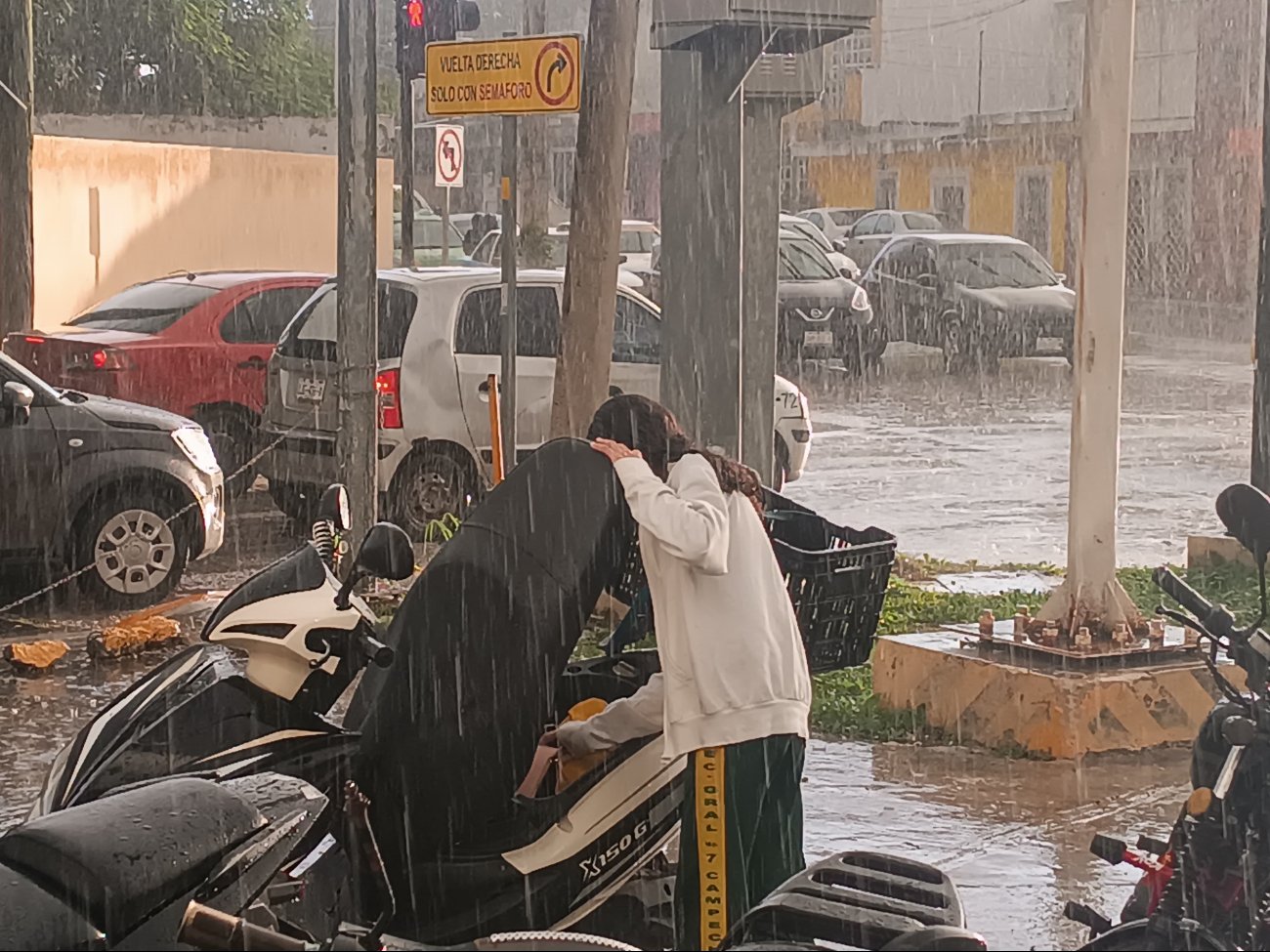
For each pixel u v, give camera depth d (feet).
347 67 35.01
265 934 10.19
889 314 92.84
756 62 29.43
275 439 42.24
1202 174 126.62
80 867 11.51
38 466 34.35
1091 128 24.13
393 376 40.75
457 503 41.63
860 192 155.53
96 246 76.33
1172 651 24.68
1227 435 61.77
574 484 16.22
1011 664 24.67
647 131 155.84
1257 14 123.65
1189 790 22.48
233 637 15.62
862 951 14.51
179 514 35.68
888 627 31.42
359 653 15.85
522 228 105.09
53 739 25.53
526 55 31.60
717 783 15.48
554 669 16.07
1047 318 90.58
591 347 33.88
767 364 33.60
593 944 11.03
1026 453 57.67
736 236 29.78
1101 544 24.76
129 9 106.22
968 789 22.67
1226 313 117.91
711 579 15.64
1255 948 13.65
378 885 11.22
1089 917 13.88
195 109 109.29
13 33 58.08
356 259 35.22
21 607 35.01
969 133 145.69
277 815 13.39
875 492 49.16
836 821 21.48
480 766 15.88
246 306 47.93
